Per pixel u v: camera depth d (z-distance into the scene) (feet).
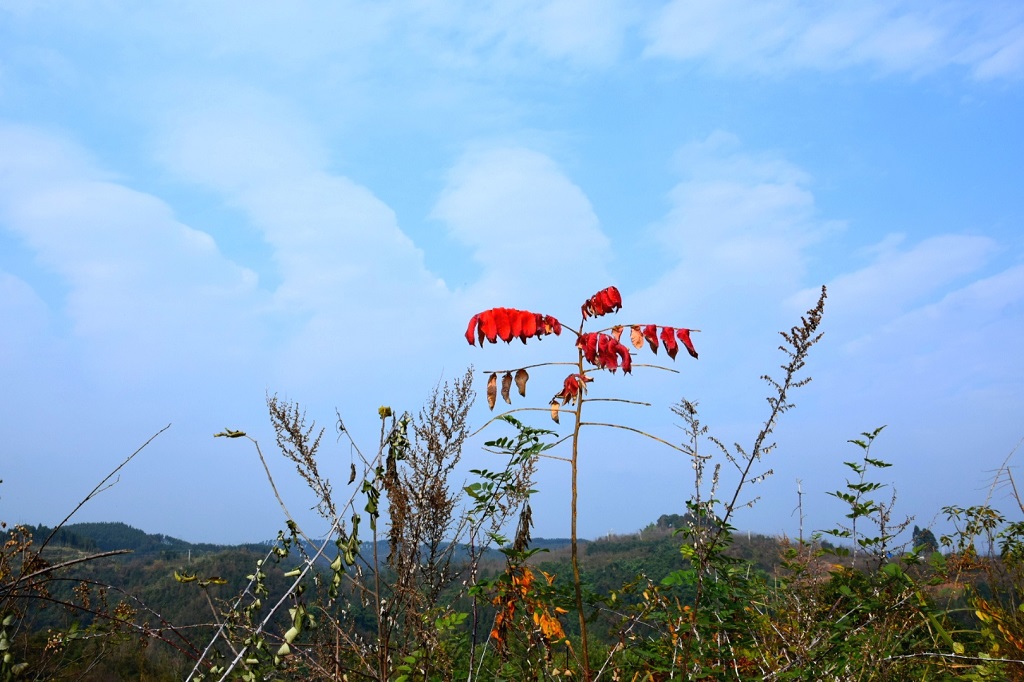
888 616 14.43
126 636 14.15
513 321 11.69
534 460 13.21
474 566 13.34
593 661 14.15
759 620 14.87
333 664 11.57
